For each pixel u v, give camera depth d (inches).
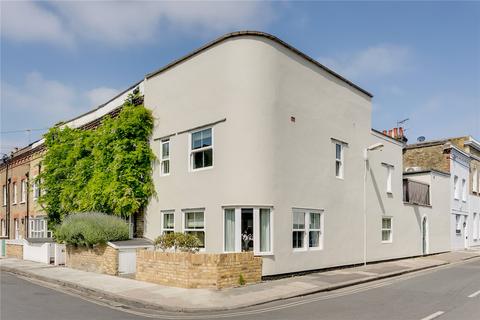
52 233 986.7
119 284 553.3
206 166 645.3
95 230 669.9
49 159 1010.7
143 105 778.2
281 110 629.9
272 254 598.5
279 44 636.1
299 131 661.9
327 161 725.3
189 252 547.2
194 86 671.1
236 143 601.0
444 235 1187.3
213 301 450.9
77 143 919.7
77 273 672.4
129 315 398.0
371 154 862.5
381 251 878.4
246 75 607.5
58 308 424.2
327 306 438.0
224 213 605.3
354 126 808.9
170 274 542.0
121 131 753.6
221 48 629.6
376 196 872.3
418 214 1049.5
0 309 415.2
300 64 673.6
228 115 610.9
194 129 664.4
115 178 740.7
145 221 751.1
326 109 729.6
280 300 474.6
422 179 1144.2
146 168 746.2
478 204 1449.3
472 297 489.7
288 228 628.1
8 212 1407.5
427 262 906.1
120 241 676.7
